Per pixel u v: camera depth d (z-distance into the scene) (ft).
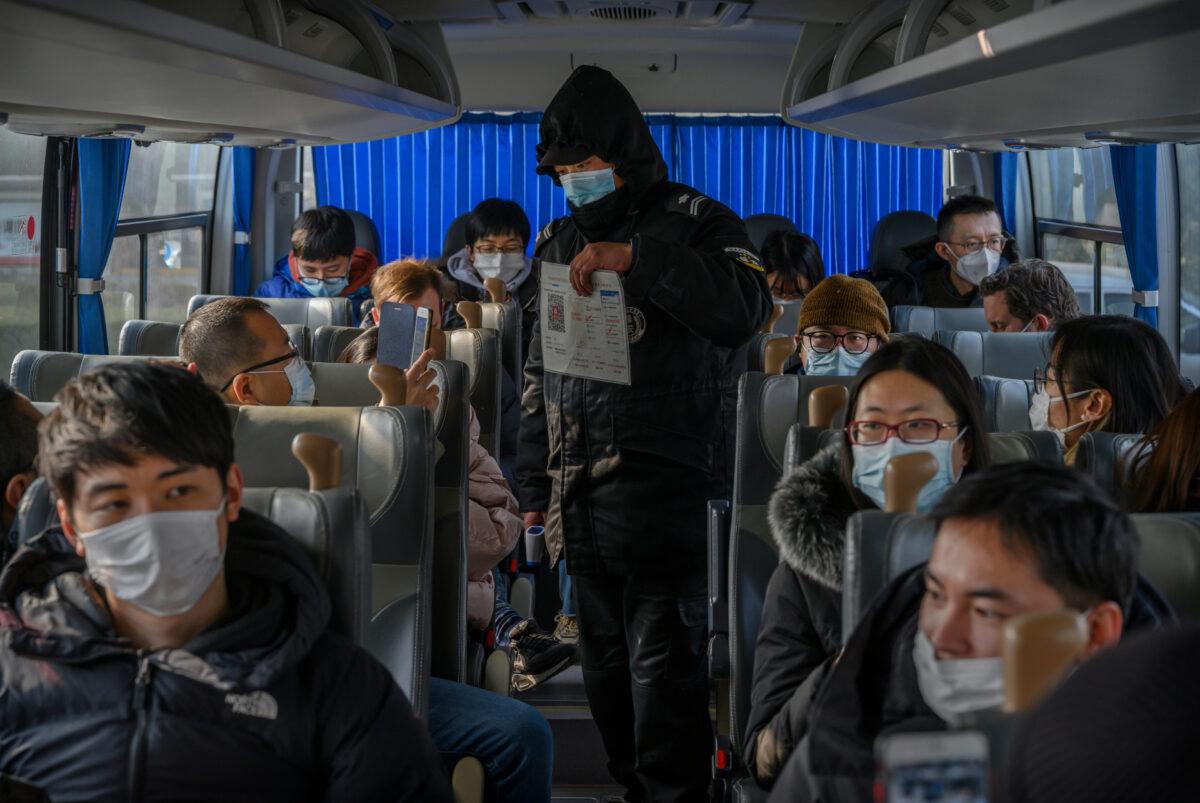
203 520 5.13
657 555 10.61
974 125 16.19
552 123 10.51
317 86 14.75
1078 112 13.26
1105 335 8.71
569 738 13.33
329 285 21.35
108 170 18.49
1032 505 3.99
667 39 25.53
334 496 6.19
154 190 22.47
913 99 14.46
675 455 10.50
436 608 9.68
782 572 6.98
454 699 9.13
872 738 4.63
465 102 26.99
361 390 10.83
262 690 5.38
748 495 9.11
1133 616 4.55
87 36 9.40
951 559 4.07
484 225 20.03
